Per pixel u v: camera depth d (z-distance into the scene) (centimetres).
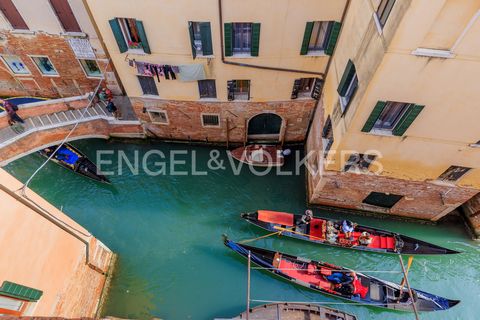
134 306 1439
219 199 1741
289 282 1464
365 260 1538
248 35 1344
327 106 1452
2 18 1558
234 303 1434
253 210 1697
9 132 1548
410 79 918
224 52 1379
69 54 1731
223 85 1540
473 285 1473
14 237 899
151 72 1479
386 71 903
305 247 1570
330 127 1419
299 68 1449
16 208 907
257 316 1284
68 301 1174
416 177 1341
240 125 1781
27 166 1830
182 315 1411
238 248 1492
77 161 1814
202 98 1633
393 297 1383
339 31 1278
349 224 1463
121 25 1333
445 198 1429
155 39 1336
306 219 1512
